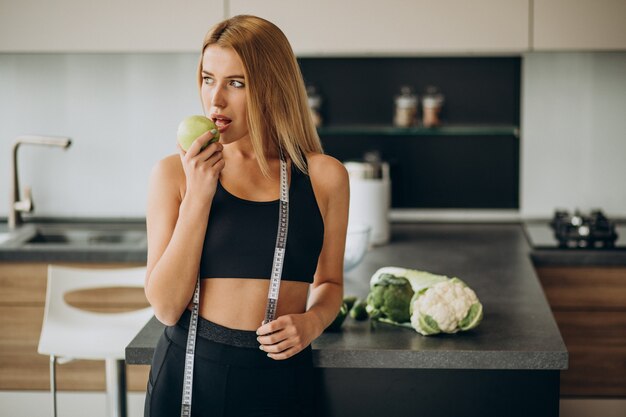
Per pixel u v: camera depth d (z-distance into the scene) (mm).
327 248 2250
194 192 1984
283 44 2109
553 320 2658
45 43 4027
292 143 2154
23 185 4629
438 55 4539
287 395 2104
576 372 3922
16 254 3928
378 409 2502
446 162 4602
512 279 3283
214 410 2070
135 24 4008
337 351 2361
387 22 3984
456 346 2391
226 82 2037
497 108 4555
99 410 4113
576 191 4547
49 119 4582
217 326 2070
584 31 3961
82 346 3025
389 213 4238
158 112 4566
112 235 4336
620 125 4477
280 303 2100
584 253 3828
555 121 4500
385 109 4602
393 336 2482
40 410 4094
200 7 3986
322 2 3975
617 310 3863
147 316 3256
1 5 4008
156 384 2113
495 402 2484
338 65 4578
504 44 3990
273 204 2100
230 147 2164
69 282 3227
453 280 2590
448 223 4586
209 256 2068
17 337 4012
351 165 4027
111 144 4598
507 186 4602
